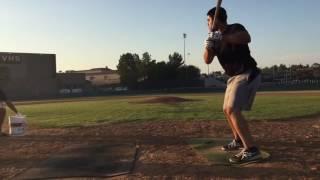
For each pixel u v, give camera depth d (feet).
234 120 24.48
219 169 23.54
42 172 24.95
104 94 240.73
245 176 22.06
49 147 33.06
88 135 39.04
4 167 26.55
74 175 24.02
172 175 23.03
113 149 31.07
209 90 239.71
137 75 310.04
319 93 148.87
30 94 254.47
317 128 39.73
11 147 33.40
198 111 66.28
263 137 33.96
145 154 28.91
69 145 33.55
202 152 28.27
